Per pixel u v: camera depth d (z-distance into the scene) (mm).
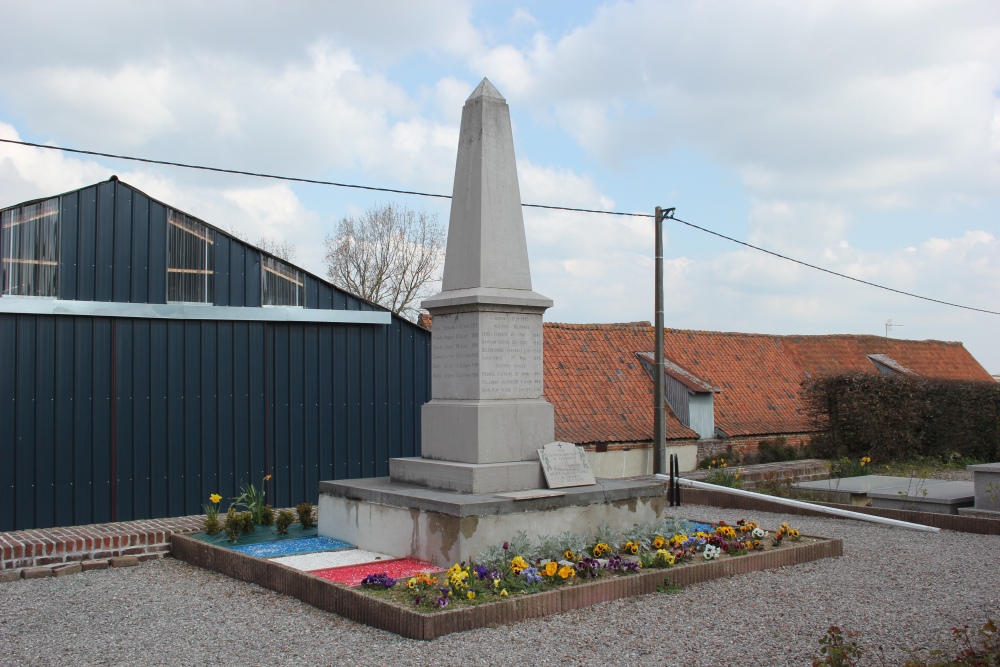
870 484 16750
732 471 18438
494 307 10391
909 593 8867
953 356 36688
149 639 7270
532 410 10523
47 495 12336
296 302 14594
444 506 9102
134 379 13125
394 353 15711
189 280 13641
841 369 30578
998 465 14000
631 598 8352
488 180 10703
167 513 13297
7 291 12102
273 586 8867
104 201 12977
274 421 14352
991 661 6316
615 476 20031
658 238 19172
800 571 9805
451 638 7055
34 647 7102
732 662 6602
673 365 24312
